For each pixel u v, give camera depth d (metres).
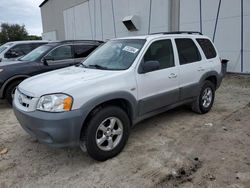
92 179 2.92
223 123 4.57
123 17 15.80
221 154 3.40
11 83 5.89
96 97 3.06
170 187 2.73
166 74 4.01
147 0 13.70
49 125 2.82
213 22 10.55
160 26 13.15
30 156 3.52
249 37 9.41
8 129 4.57
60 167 3.21
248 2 9.19
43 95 2.96
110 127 3.29
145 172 3.02
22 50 9.40
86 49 7.13
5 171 3.14
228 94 6.89
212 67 5.05
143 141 3.87
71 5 22.34
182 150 3.54
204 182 2.79
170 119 4.84
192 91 4.62
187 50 4.59
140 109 3.69
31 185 2.83
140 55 3.73
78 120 2.90
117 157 3.39
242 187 2.67
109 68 3.75
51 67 6.38
